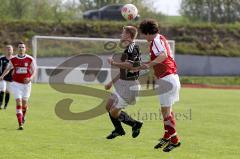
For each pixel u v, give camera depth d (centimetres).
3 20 8194
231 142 2167
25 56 2431
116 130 1952
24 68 2423
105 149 1939
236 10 10600
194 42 8244
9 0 10062
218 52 7956
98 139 2158
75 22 8344
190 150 1967
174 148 1972
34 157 1759
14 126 2464
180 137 2267
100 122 2695
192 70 7631
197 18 10756
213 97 4512
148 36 1809
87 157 1778
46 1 10519
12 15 10000
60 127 2481
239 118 3011
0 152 1830
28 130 2355
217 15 10631
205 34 8519
